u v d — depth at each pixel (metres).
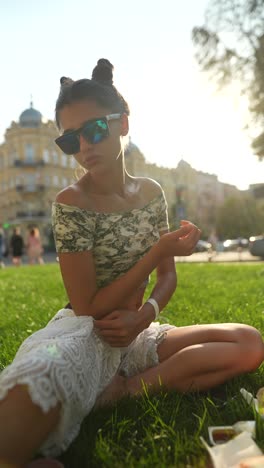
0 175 67.69
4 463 1.63
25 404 1.67
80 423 2.03
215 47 16.52
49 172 63.94
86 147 2.20
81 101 2.19
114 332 2.17
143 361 2.52
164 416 2.21
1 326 4.80
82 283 2.19
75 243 2.18
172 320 4.57
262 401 2.23
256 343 2.52
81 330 2.10
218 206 75.06
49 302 6.42
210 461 1.79
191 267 14.66
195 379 2.47
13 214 65.44
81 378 1.92
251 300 5.88
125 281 2.19
